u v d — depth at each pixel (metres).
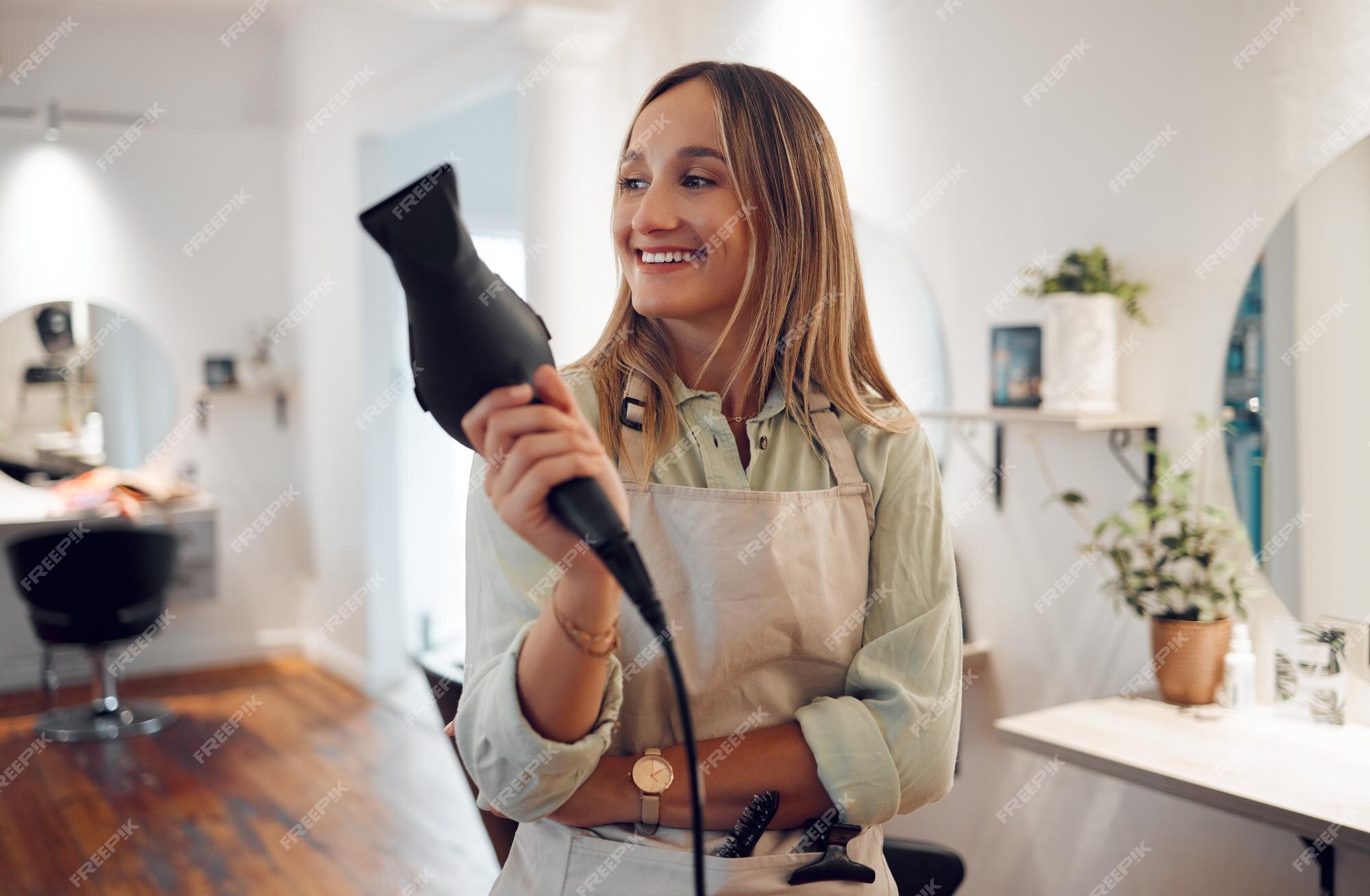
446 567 5.73
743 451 0.94
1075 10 2.45
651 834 0.87
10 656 5.20
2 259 5.14
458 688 1.92
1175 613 2.22
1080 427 2.24
